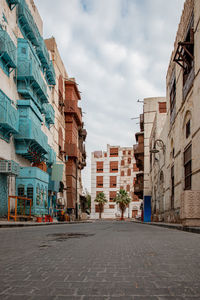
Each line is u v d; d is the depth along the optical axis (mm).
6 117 18875
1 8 19953
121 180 87812
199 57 14805
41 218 21500
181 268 3332
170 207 24109
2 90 19672
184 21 18656
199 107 14672
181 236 8367
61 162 39875
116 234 9477
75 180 45500
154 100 47438
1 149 19812
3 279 2822
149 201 42594
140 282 2684
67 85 43344
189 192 11906
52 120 31703
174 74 22797
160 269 3279
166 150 26953
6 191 20312
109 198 87688
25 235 8602
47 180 26672
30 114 23078
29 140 22797
